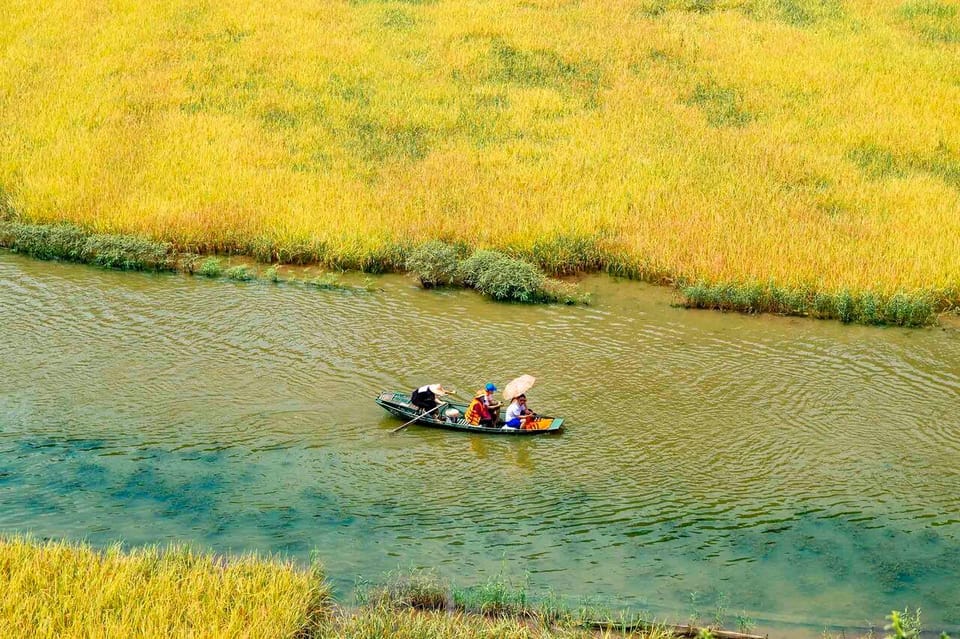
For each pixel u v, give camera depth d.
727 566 13.98
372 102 38.53
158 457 17.11
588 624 12.34
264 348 22.22
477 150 34.41
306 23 45.91
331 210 30.00
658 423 18.73
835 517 15.38
